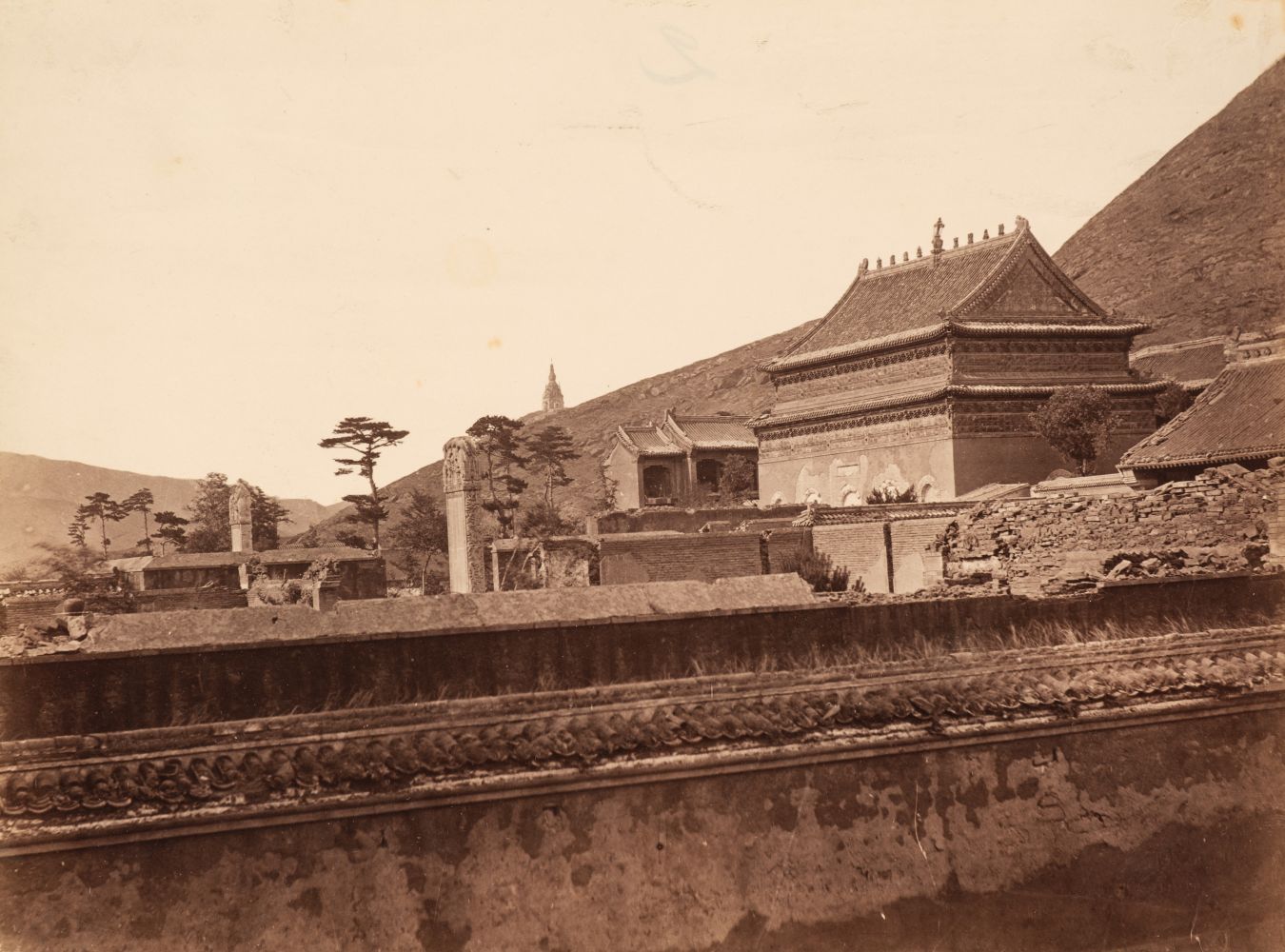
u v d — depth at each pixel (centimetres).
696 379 13075
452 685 994
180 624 1017
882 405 6184
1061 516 1891
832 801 1062
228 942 873
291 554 4172
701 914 1003
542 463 7862
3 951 819
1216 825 1224
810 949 1037
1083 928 1142
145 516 4119
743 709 1052
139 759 881
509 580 4022
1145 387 5962
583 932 964
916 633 1161
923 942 1079
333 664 968
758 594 1168
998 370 6069
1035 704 1148
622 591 1130
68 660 905
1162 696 1209
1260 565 1475
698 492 8369
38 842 826
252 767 898
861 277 7106
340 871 904
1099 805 1175
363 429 3944
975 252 6431
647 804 995
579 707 1009
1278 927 1216
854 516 4256
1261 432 3366
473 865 940
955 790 1112
